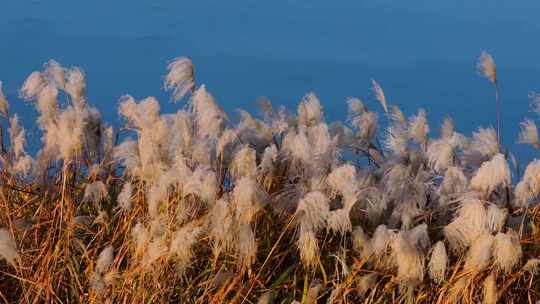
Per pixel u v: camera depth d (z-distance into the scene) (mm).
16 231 7887
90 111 8914
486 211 7348
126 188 7852
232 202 7176
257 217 7938
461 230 7023
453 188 8289
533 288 7914
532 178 7922
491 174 7586
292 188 7785
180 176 7535
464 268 7117
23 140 8906
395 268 7422
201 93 8352
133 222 8188
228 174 8445
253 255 7188
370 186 8258
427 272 7559
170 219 7422
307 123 9391
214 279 7184
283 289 7699
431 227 7934
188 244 6961
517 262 7820
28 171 8844
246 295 7176
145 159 7922
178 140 8414
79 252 8172
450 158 8656
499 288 7668
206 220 7277
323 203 6961
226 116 8539
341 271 7785
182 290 7430
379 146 9469
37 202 8680
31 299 7703
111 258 7266
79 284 7457
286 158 8250
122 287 7277
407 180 7770
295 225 7539
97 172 8617
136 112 8797
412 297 7328
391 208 8367
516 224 8141
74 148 7844
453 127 9609
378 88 9578
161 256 7234
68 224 7746
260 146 8953
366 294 7664
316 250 7223
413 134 9289
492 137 8898
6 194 8609
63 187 7840
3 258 7758
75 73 8938
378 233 7082
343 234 7535
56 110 8703
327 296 7703
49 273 7434
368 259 7617
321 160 7984
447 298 7289
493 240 6988
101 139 9023
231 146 8547
